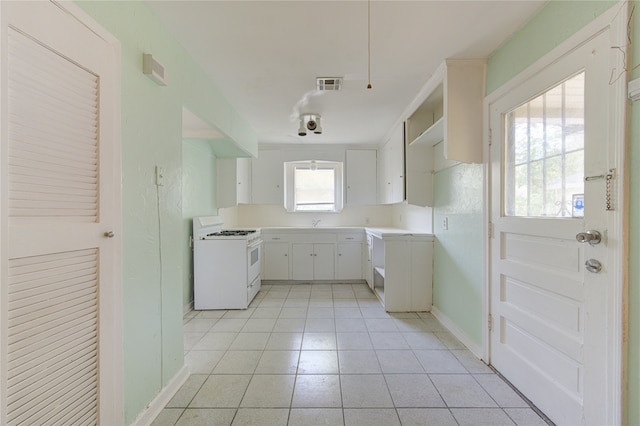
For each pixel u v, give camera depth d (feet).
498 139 6.53
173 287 6.00
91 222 3.82
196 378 6.48
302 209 17.49
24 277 3.02
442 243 9.82
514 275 6.06
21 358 3.00
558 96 4.99
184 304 10.62
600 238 4.15
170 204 5.89
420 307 10.85
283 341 8.33
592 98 4.27
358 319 10.05
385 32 5.92
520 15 5.41
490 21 5.59
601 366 4.16
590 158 4.32
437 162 10.21
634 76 3.73
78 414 3.64
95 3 3.91
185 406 5.56
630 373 3.82
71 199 3.54
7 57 2.83
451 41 6.27
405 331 9.00
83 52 3.66
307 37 6.08
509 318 6.23
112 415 4.18
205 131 9.51
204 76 7.61
